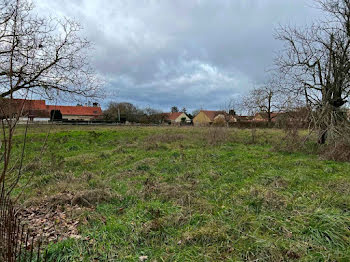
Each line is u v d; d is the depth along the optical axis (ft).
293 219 11.01
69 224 12.03
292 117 34.88
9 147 7.06
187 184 17.39
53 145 38.34
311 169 21.18
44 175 20.49
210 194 15.56
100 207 13.76
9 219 7.34
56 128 74.18
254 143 41.34
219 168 22.12
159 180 18.99
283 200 13.21
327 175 19.13
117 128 82.43
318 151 30.25
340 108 33.58
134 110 168.25
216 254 9.04
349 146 26.45
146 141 42.09
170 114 218.18
